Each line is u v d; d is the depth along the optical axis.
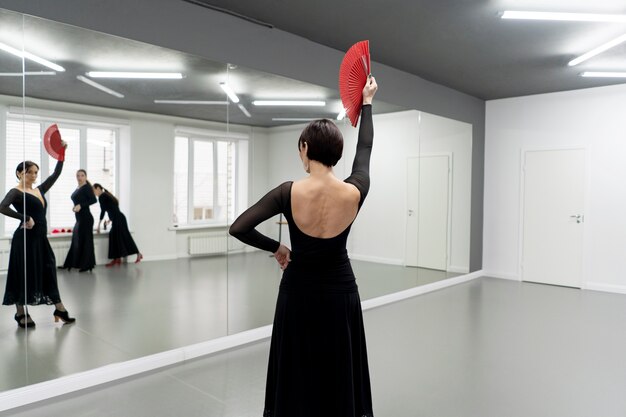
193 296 3.69
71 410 2.67
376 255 5.37
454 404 2.81
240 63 3.82
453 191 6.50
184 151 3.62
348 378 1.52
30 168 2.86
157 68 3.39
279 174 4.27
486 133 7.11
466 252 6.80
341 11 3.71
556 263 6.52
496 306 5.32
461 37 4.30
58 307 2.98
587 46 4.53
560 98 6.45
